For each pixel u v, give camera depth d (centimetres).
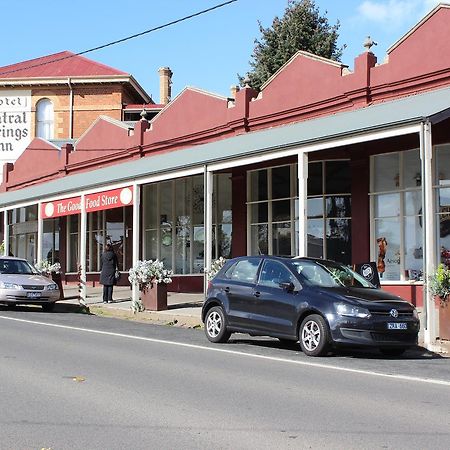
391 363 1057
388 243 1789
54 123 4175
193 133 2381
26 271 2108
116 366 976
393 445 575
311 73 1956
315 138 1467
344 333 1066
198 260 2467
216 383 852
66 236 3228
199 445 573
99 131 2900
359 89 1803
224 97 2250
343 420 663
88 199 2225
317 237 1983
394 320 1073
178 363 1015
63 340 1276
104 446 570
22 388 809
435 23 1655
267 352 1160
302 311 1122
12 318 1714
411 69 1702
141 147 2628
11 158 4206
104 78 4109
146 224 2706
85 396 766
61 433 610
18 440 588
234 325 1246
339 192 1961
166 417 670
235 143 1900
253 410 704
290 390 812
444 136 1644
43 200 2489
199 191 2473
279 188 2120
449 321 1222
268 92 2095
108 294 2202
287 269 1195
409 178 1747
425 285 1231
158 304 1883
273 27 4097
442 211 1661
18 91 4222
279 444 576
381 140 1786
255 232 2195
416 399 766
